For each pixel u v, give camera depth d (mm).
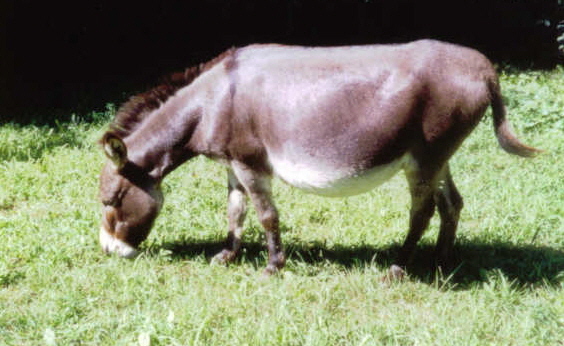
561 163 7375
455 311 4375
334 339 4012
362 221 6062
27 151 7922
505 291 4496
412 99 4238
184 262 5176
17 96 10719
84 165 7445
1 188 6711
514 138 4484
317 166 4445
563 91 10633
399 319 4230
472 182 6973
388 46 4473
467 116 4332
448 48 4371
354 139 4316
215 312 4359
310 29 15336
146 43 14055
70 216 6055
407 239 4805
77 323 4234
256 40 14969
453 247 5316
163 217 6078
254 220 6086
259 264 5223
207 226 5902
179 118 4730
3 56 11219
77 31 12953
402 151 4402
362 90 4281
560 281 4781
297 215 6199
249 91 4488
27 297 4621
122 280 4762
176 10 14289
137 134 4816
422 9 15609
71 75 12508
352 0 15312
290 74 4414
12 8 11344
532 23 15141
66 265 5094
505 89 10211
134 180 4781
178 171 7445
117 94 11016
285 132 4418
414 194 4621
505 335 4055
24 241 5398
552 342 3971
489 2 15516
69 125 9164
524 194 6457
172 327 4078
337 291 4613
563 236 5547
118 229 4895
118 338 4113
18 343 4055
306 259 5281
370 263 5164
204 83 4688
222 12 14641
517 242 5508
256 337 3965
